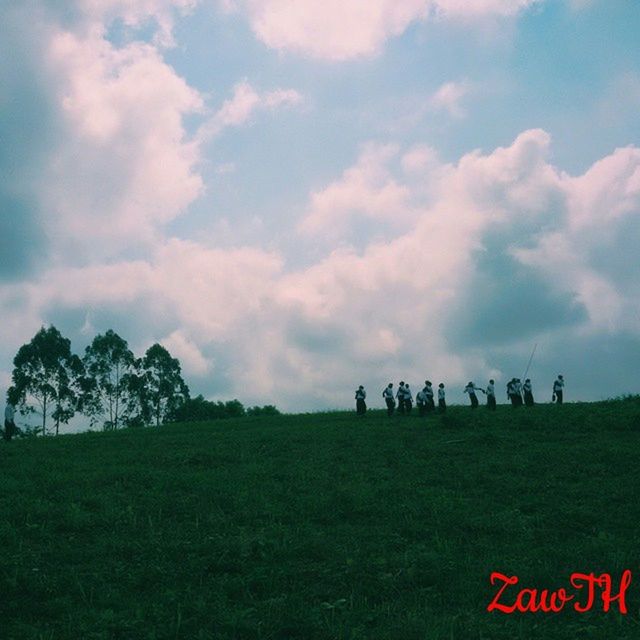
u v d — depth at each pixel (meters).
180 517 14.71
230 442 28.47
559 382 42.03
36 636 8.66
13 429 34.88
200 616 9.32
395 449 24.38
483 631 8.79
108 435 36.72
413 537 13.27
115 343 80.88
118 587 10.58
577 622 9.19
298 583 10.77
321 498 16.08
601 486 17.41
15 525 13.82
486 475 18.94
